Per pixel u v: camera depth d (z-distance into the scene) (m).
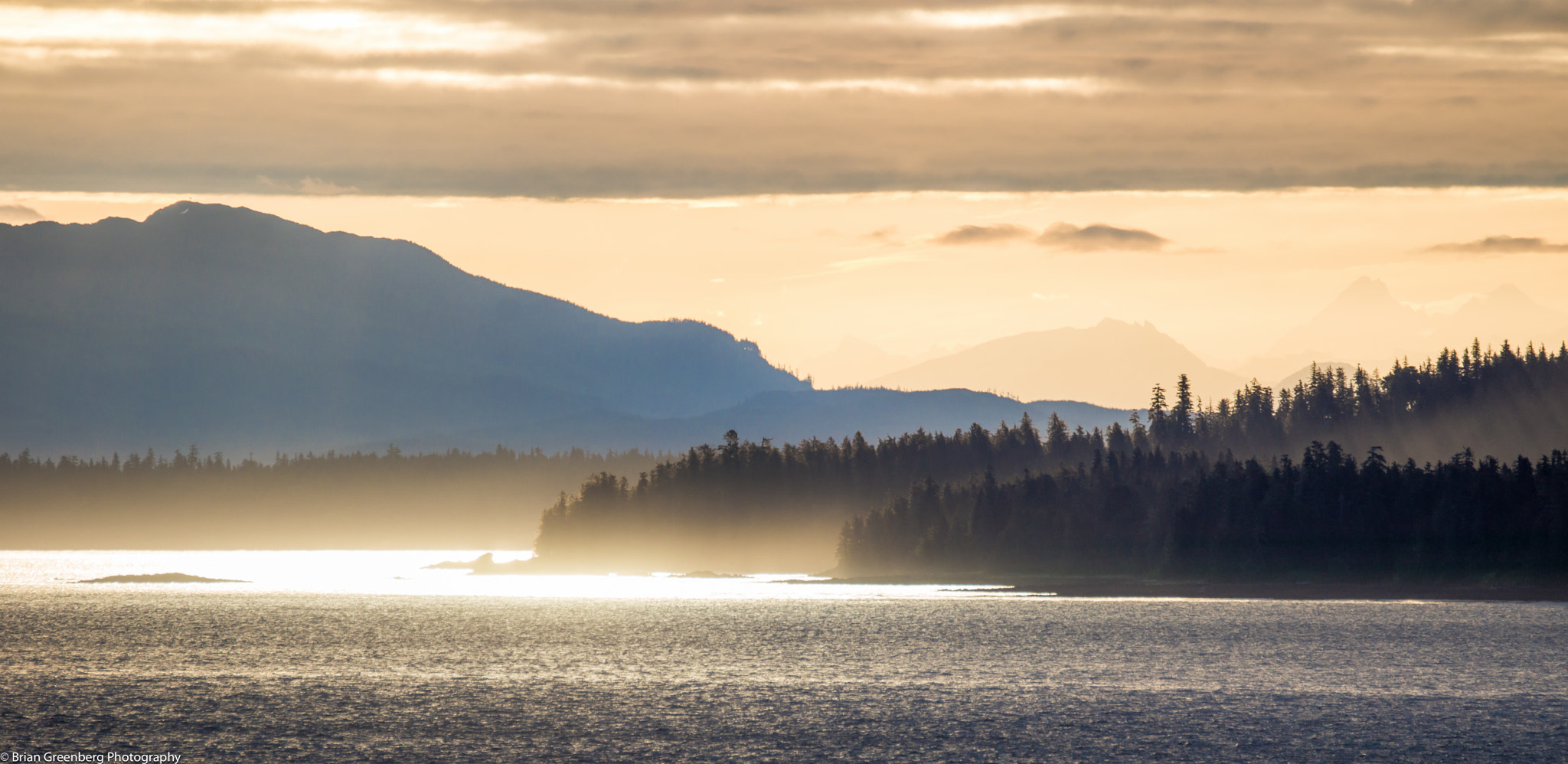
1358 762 148.12
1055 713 177.50
